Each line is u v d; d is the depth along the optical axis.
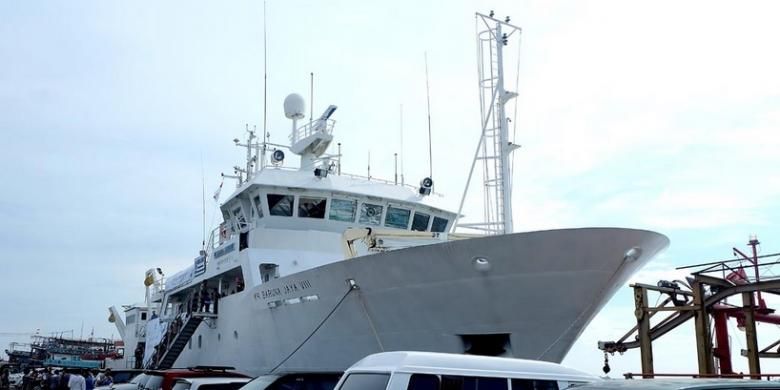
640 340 16.11
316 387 13.17
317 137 26.72
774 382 5.69
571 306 15.13
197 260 28.77
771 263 15.10
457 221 21.67
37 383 41.34
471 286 15.59
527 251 14.81
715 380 5.82
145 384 16.52
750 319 15.11
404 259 16.25
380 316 17.28
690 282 15.84
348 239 20.80
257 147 28.64
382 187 24.91
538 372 9.49
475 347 16.34
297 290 19.50
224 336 24.55
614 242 14.65
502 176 20.22
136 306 42.25
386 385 8.55
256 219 24.39
